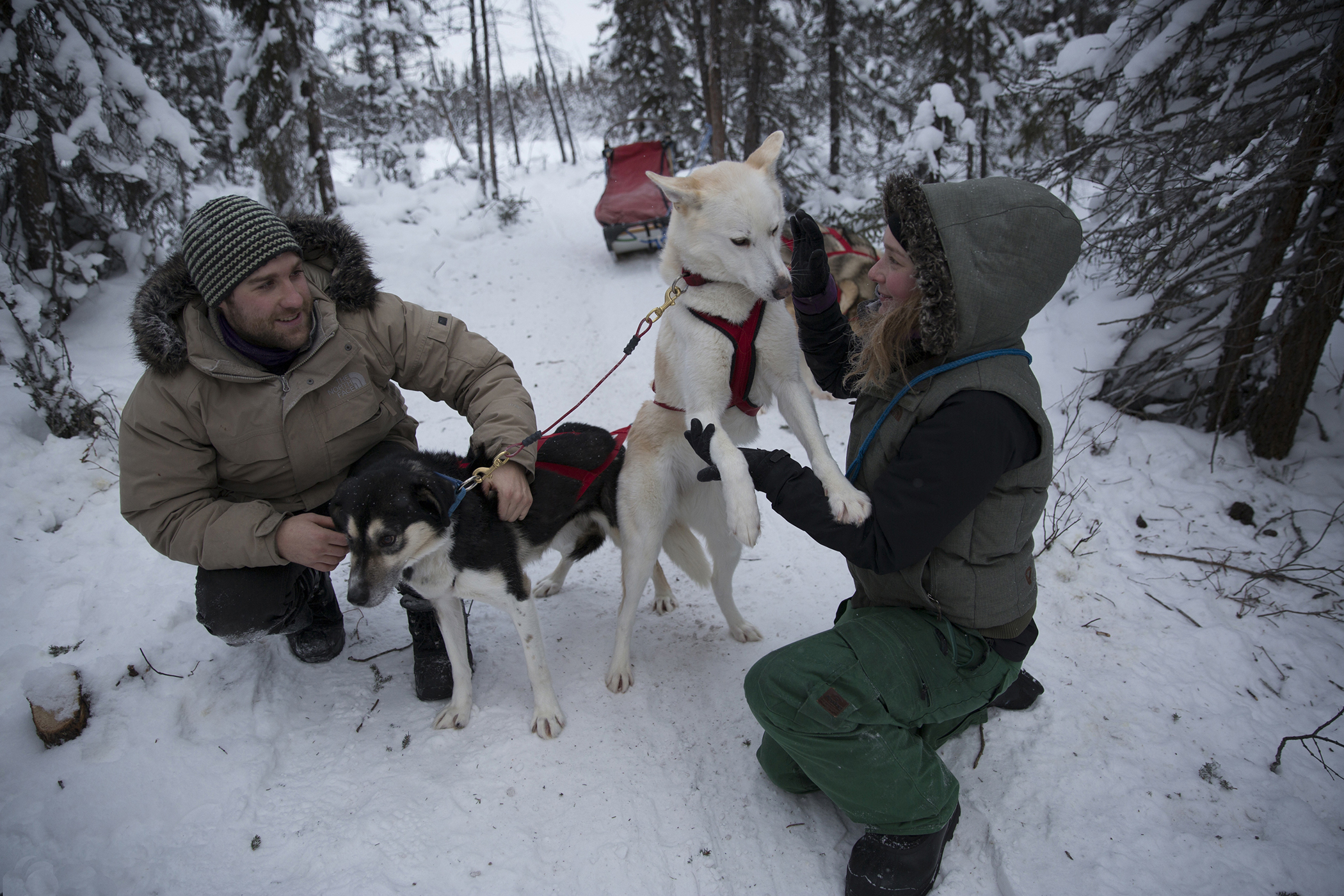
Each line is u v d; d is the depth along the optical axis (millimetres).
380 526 1854
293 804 1942
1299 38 3463
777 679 1630
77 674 2182
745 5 9914
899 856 1613
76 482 3492
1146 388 3840
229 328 1983
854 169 10492
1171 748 2086
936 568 1674
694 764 2111
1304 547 2967
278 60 7715
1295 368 3365
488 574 2076
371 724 2250
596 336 6141
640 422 2541
